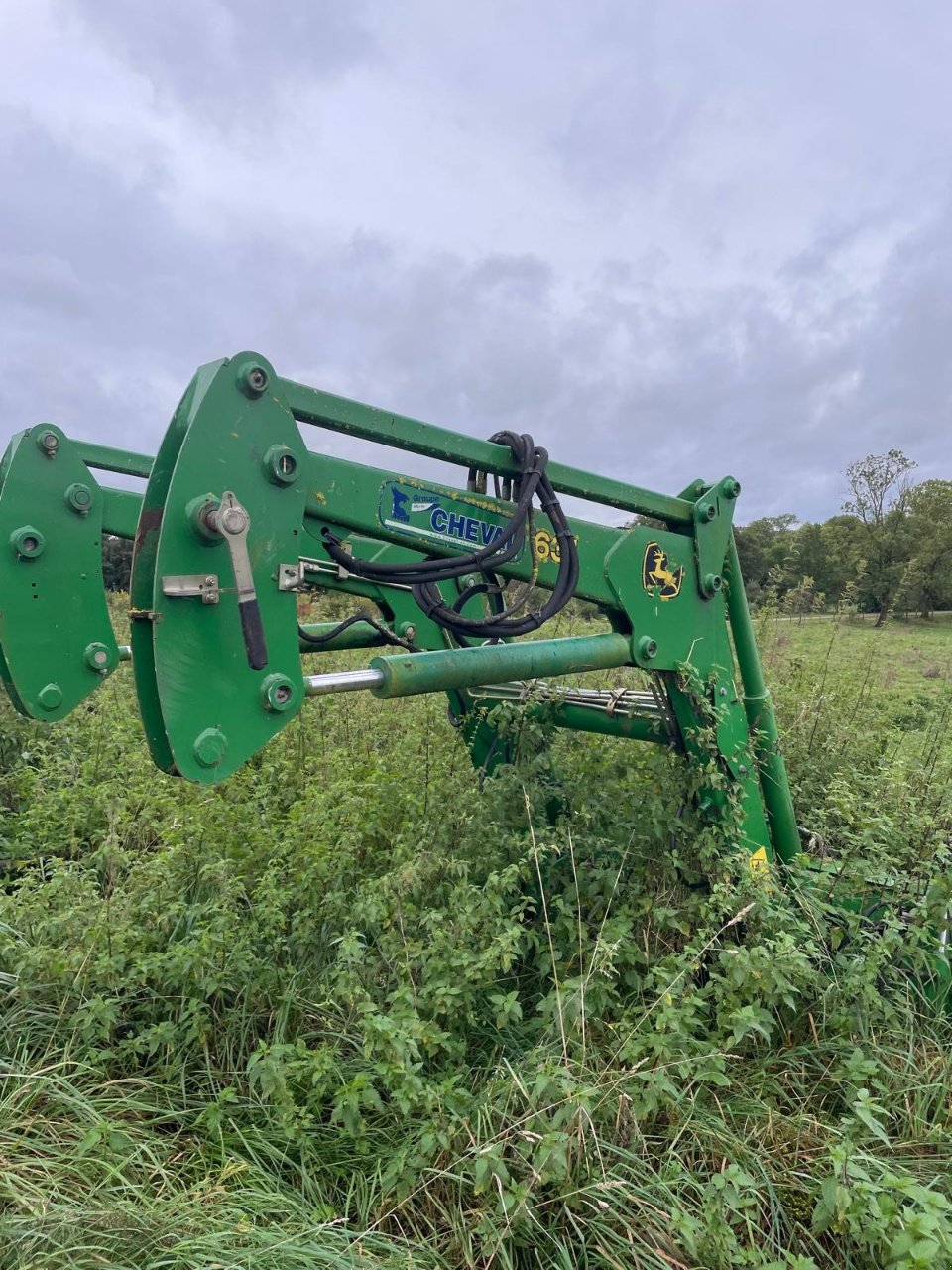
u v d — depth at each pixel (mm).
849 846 3473
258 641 2135
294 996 2893
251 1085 2529
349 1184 2365
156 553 2051
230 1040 2879
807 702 5215
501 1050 2766
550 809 3691
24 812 4836
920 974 3156
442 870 3209
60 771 5102
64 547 4254
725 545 3338
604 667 2990
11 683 4133
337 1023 2875
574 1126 2227
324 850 3459
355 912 2795
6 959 3207
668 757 3432
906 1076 2680
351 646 3750
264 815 4258
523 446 2707
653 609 3121
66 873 3371
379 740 5742
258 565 2150
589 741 3998
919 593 17625
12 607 4098
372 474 2449
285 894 3230
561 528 2770
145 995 3096
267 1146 2436
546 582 2869
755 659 3523
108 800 4469
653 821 3092
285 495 2191
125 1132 2422
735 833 3180
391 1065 2277
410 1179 2213
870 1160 2109
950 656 10234
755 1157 2338
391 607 3773
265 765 4832
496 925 2750
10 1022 2887
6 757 5746
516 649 2732
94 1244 2000
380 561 3783
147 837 4535
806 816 4141
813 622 7641
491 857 3203
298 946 3152
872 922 3230
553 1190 2197
